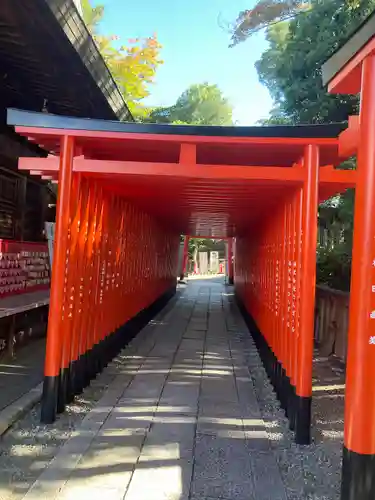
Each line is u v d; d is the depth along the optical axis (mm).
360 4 6309
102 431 3932
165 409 4566
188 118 24906
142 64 15773
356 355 2451
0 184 6254
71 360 4625
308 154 3867
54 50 4582
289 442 3838
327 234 8789
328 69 2875
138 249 7906
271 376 5605
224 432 4016
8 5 3791
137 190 5438
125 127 3945
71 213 4219
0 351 5988
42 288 7121
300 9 7176
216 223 10312
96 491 2943
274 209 5605
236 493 2994
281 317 4883
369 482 2404
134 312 8008
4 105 5961
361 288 2447
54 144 4477
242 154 4465
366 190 2455
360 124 2523
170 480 3125
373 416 2412
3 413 4105
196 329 9633
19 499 2822
